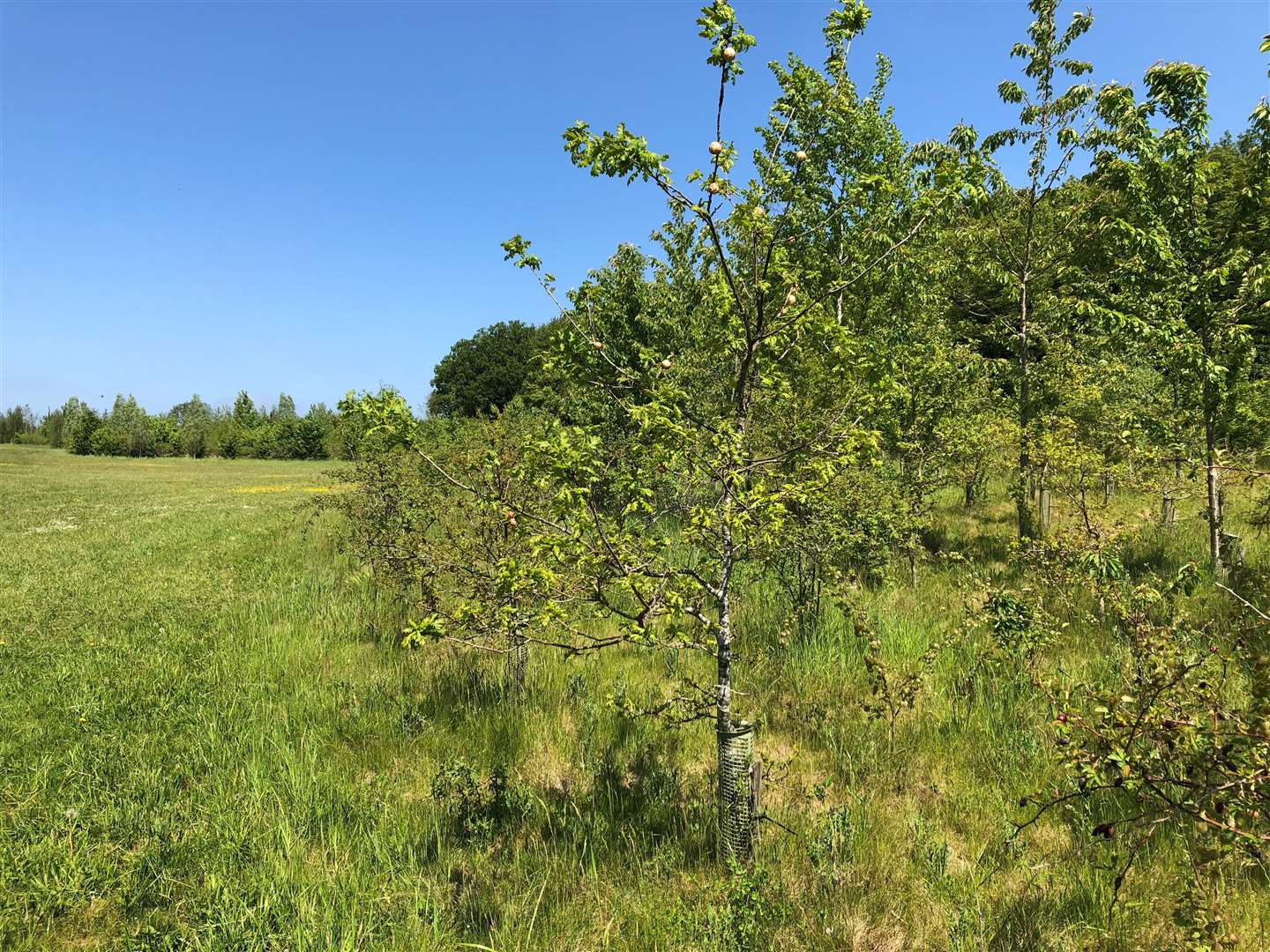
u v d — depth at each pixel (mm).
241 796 4551
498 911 3475
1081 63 9391
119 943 3350
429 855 3986
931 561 10289
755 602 7859
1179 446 8156
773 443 5430
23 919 3479
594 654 6895
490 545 5918
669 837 4027
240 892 3564
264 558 13375
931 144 10188
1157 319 8367
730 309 3639
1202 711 2891
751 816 3664
